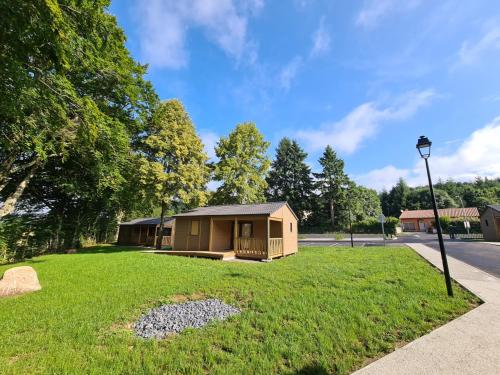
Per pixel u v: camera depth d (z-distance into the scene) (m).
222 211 15.71
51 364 2.95
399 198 63.59
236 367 2.93
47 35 4.52
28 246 16.95
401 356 3.13
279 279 7.30
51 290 6.47
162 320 4.40
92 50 7.33
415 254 13.35
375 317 4.41
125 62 11.19
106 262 11.20
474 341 3.49
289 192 42.34
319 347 3.37
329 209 42.00
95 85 12.00
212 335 3.80
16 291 6.16
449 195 65.31
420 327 4.04
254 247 13.50
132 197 19.78
